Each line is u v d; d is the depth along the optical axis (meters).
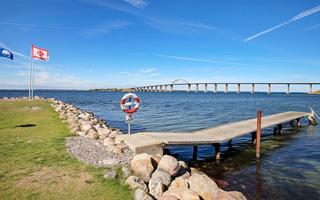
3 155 9.88
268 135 22.98
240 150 17.12
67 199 6.48
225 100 91.81
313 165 13.71
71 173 8.20
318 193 10.04
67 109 28.97
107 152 11.07
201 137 14.66
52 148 11.07
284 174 12.23
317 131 25.19
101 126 18.73
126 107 14.27
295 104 70.12
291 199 9.50
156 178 7.78
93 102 73.50
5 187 7.05
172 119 31.91
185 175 8.89
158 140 12.49
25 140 12.50
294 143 19.53
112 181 7.65
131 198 6.68
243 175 12.09
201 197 7.26
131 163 8.85
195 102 75.62
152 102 73.75
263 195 9.77
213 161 14.52
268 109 51.50
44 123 18.23
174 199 6.38
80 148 11.34
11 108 29.31
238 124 20.45
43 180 7.59
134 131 22.70
